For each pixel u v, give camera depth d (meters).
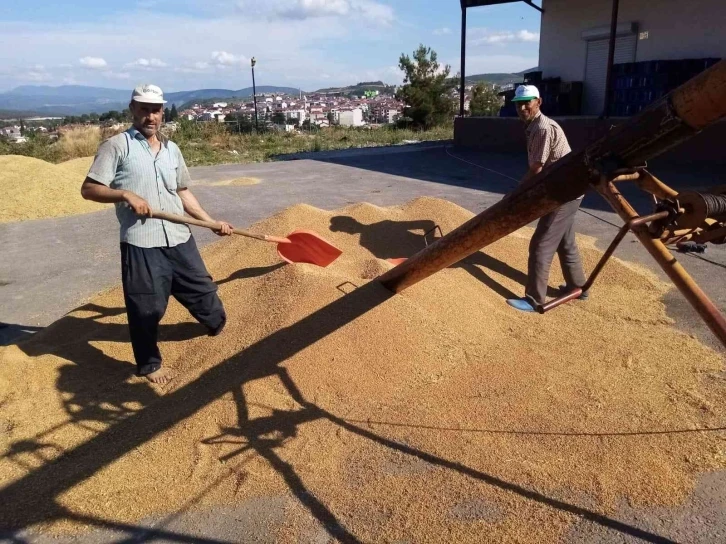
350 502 2.70
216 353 3.87
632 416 3.22
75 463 3.04
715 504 2.63
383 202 10.02
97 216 9.70
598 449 2.96
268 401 3.37
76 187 10.68
